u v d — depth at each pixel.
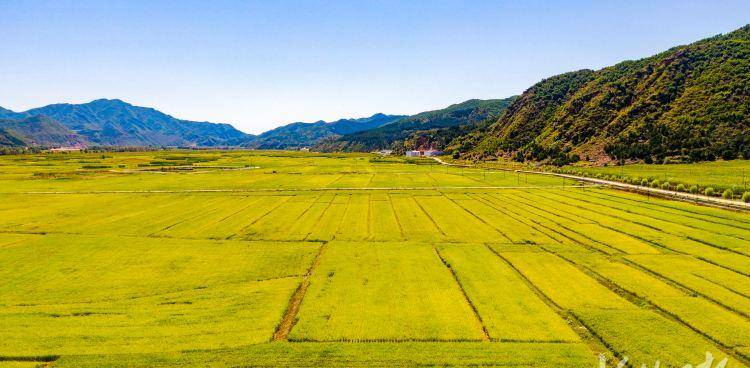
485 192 118.31
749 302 39.19
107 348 31.12
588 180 143.62
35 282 47.16
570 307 38.69
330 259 54.50
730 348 31.09
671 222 74.06
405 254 56.59
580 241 63.03
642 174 143.88
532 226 73.94
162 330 34.34
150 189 125.31
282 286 44.91
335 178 157.25
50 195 111.81
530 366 28.45
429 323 35.47
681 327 34.12
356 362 29.22
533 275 47.66
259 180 149.75
